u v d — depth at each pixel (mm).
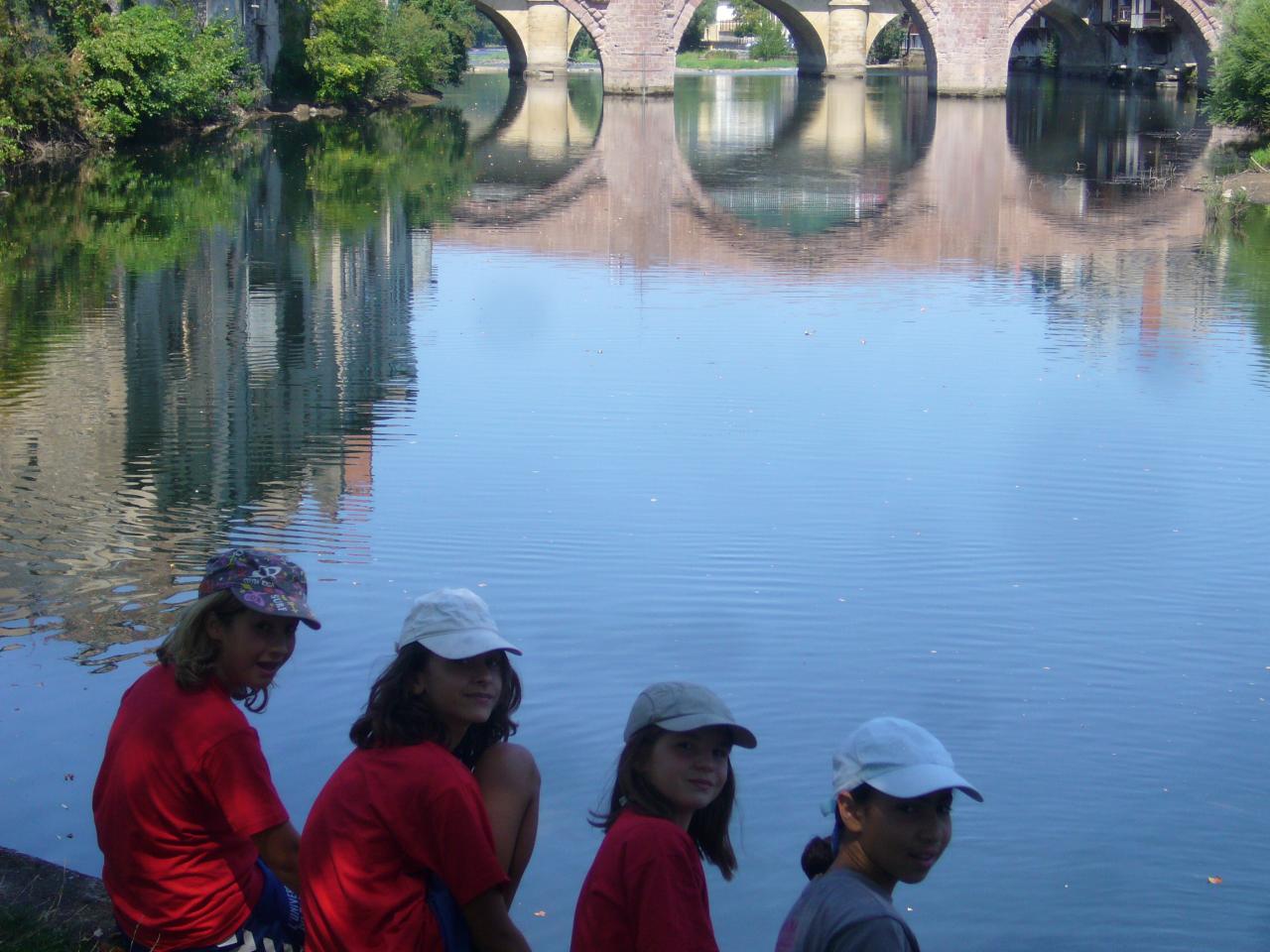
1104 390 16969
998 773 8312
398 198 34781
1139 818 7844
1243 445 14695
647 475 13648
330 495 13070
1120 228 30609
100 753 8406
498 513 12570
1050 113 60094
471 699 4145
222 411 15844
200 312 21031
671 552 11633
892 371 17891
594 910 3850
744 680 9406
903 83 81938
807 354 18797
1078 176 39906
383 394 16641
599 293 23438
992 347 19297
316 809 4082
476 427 15203
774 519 12461
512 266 26109
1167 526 12336
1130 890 7223
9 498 12875
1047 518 12523
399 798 3955
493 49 142125
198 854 4297
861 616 10414
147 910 4301
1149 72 76500
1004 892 7207
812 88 78250
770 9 88438
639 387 16984
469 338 19719
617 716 8891
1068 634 10125
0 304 21297
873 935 3506
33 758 8320
